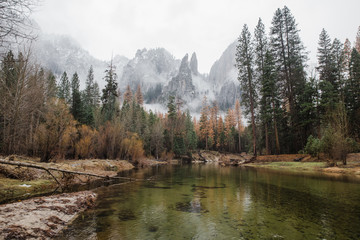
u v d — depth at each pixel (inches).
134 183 510.9
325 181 502.0
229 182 513.3
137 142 1467.8
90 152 1081.4
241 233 184.7
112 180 568.4
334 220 215.6
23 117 717.9
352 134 1041.5
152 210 264.5
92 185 474.0
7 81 636.1
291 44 1379.2
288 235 177.8
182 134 2736.2
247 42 1445.6
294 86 1294.3
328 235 176.4
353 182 482.6
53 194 349.4
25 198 309.0
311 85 1196.5
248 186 446.6
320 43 1455.5
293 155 1095.0
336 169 708.7
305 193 359.6
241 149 3351.4
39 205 254.4
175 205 288.5
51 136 660.1
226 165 1425.9
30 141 759.1
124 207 279.6
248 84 1428.4
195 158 2736.2
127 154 1382.9
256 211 253.0
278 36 1423.5
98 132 1248.2
